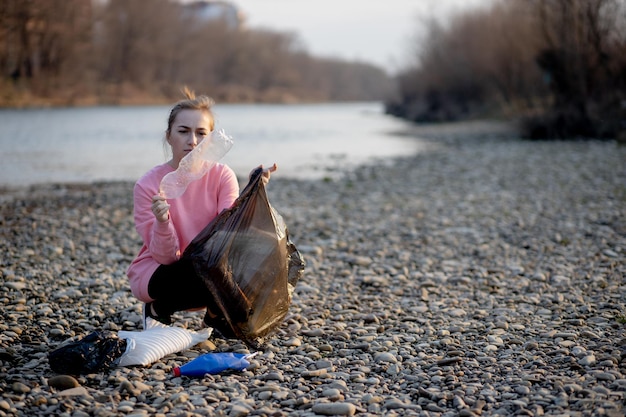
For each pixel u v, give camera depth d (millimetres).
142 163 18359
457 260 7777
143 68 69812
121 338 4539
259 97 94625
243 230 4484
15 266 7051
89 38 55344
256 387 4145
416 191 13172
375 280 6797
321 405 3814
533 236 8852
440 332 5258
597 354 4621
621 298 6082
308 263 7539
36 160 18594
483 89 39000
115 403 3869
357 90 140375
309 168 17641
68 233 8828
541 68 24078
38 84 50562
